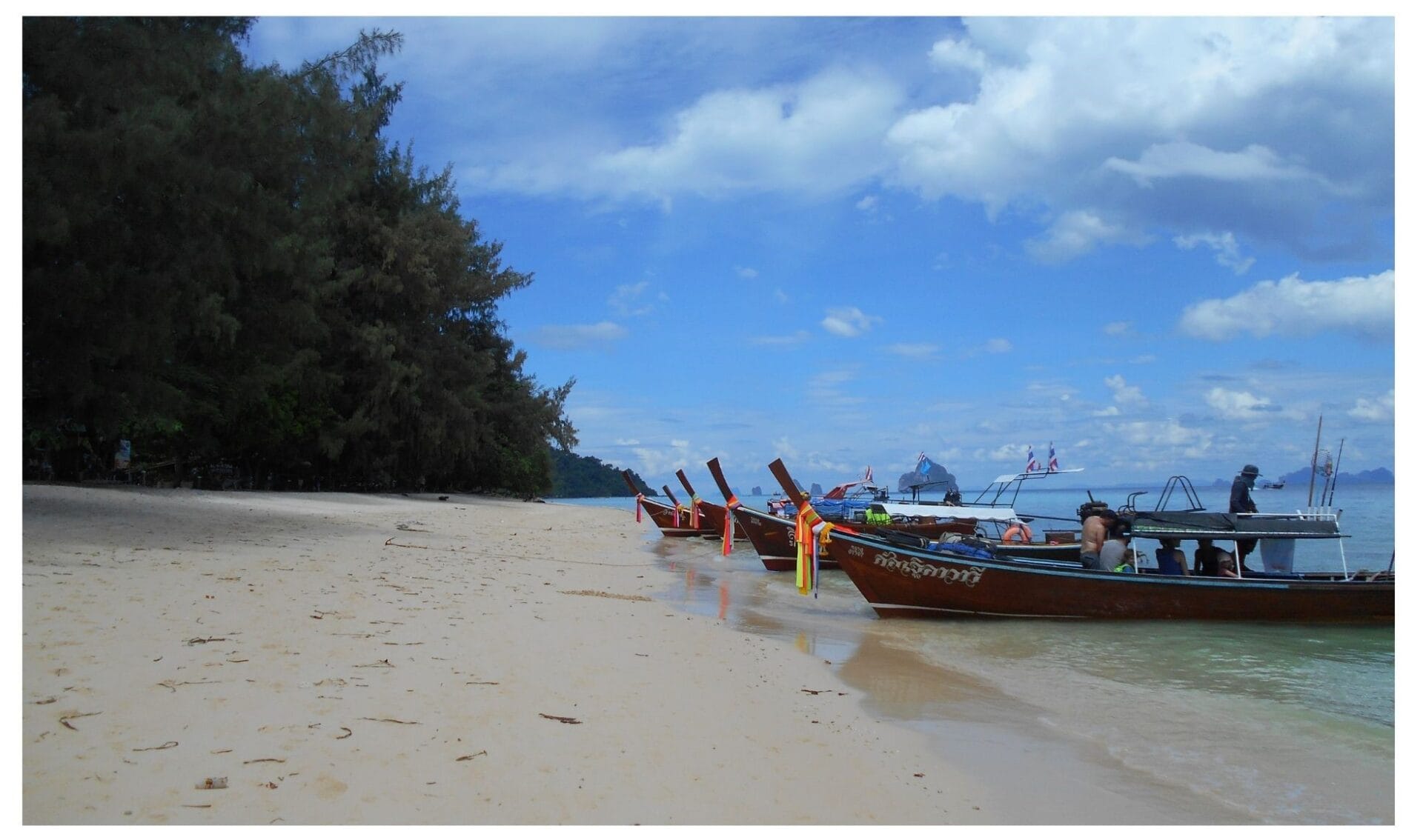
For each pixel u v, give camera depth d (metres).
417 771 4.63
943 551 13.56
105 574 9.16
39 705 5.04
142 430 26.73
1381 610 12.79
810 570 13.28
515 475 56.62
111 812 3.88
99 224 13.78
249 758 4.55
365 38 26.09
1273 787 5.94
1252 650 11.05
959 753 6.29
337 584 10.19
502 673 6.71
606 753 5.24
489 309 49.50
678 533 28.72
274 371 24.17
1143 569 14.60
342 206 38.31
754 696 7.20
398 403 40.69
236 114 15.88
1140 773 6.13
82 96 13.46
